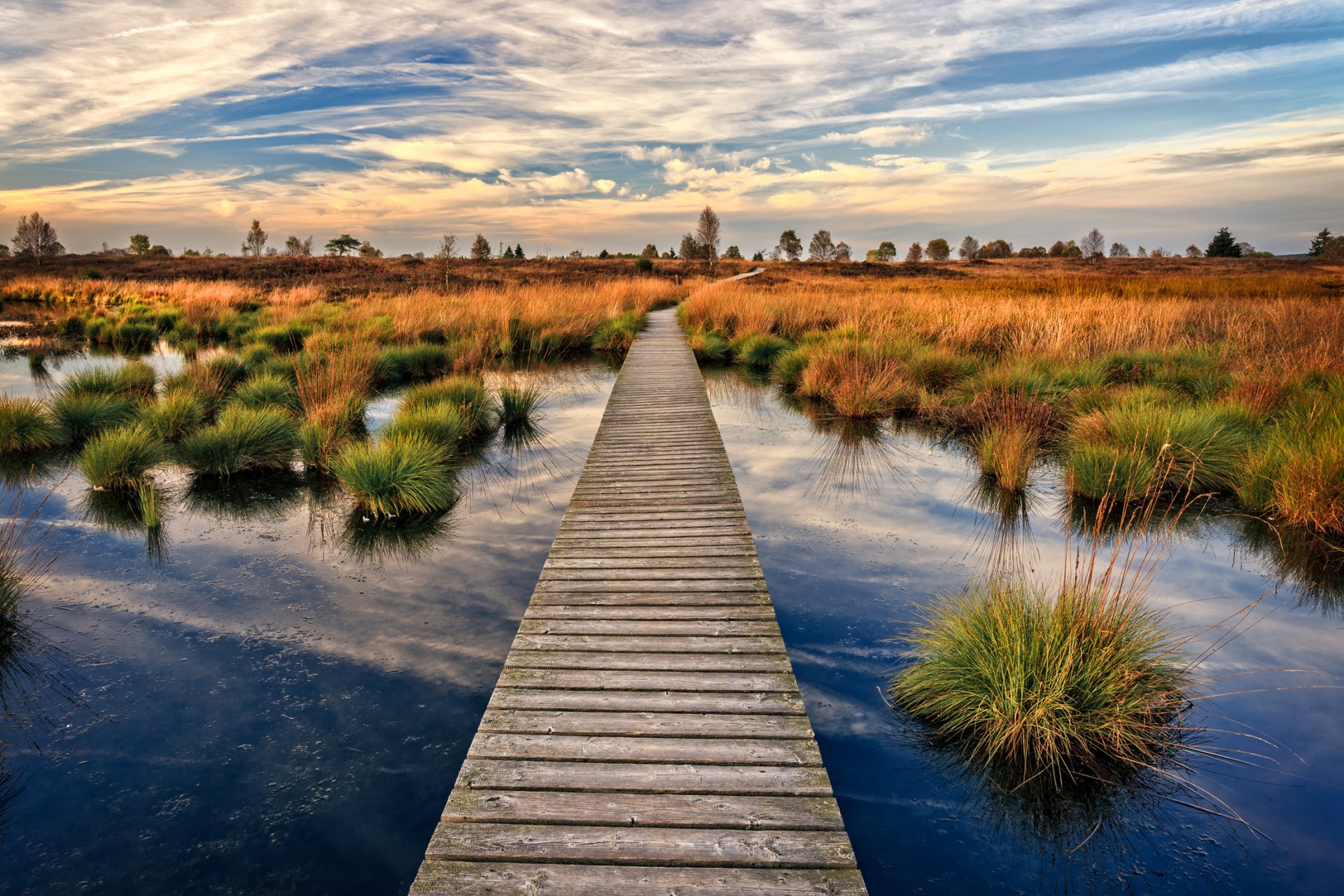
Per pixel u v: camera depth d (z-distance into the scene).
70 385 10.73
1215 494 6.72
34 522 6.53
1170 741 3.46
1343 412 7.07
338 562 5.71
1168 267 49.62
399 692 4.00
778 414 10.69
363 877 2.82
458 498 7.19
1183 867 2.83
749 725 3.19
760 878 2.40
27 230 46.97
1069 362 11.25
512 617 4.85
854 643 4.43
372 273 37.53
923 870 2.84
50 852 2.94
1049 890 2.74
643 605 4.33
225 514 6.79
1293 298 20.03
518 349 16.67
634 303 24.27
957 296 22.89
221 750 3.54
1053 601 4.05
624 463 7.29
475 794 2.78
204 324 18.78
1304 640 4.43
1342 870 2.80
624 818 2.65
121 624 4.74
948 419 9.51
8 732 3.66
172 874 2.84
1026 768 3.29
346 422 9.02
